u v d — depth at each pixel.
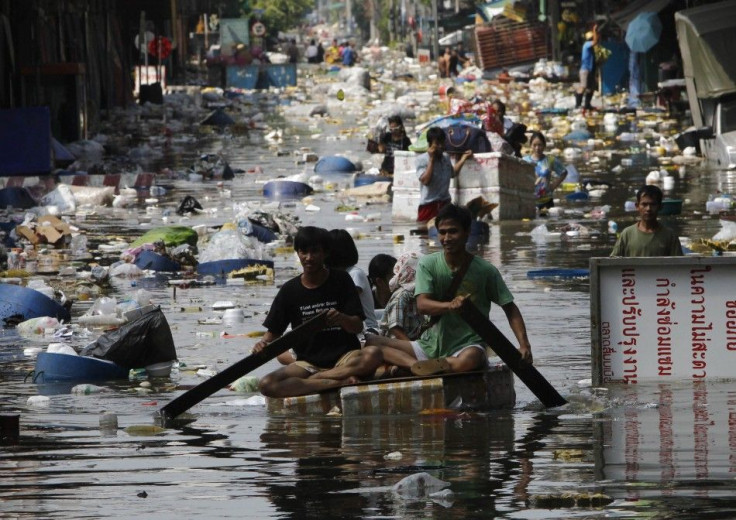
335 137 101.44
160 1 134.62
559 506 16.72
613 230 50.81
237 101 144.50
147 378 27.41
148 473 19.00
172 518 16.56
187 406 23.23
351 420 22.84
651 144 88.56
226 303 35.97
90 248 49.38
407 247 46.78
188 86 162.50
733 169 71.81
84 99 93.81
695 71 78.44
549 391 23.58
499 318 33.25
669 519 16.00
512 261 43.59
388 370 24.36
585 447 20.09
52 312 34.44
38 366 27.33
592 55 114.38
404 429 21.91
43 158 69.12
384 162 67.81
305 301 23.73
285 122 120.00
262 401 24.59
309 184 70.62
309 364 24.06
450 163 52.25
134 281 41.59
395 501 17.17
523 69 160.38
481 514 16.47
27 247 49.06
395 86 162.50
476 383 23.61
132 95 129.25
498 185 54.19
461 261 24.09
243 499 17.44
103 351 27.78
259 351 23.19
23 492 17.95
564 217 55.94
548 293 36.91
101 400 25.09
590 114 112.25
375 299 28.14
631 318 25.00
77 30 104.50
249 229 48.38
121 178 69.00
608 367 25.09
